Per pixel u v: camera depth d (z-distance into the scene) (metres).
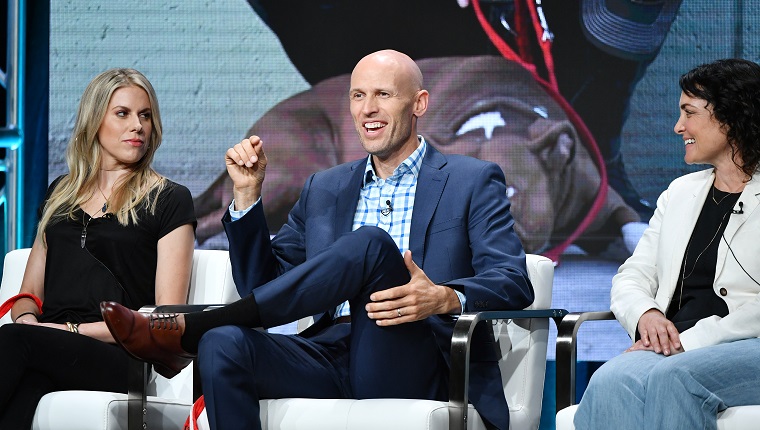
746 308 7.30
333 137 12.35
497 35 12.27
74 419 7.53
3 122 12.41
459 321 7.08
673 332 7.39
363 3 12.37
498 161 12.23
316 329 8.15
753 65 7.91
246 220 8.07
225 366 6.84
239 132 12.40
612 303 8.04
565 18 12.24
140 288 8.80
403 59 8.45
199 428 7.14
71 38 12.45
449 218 8.11
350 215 8.37
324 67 12.38
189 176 12.39
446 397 7.57
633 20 12.22
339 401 7.02
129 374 7.68
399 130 8.30
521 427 7.81
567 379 7.68
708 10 12.23
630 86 12.22
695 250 7.85
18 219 12.34
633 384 6.92
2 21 12.37
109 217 8.87
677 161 12.18
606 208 12.16
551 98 12.23
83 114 9.08
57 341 7.78
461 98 12.27
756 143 7.77
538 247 12.17
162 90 12.45
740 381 6.77
